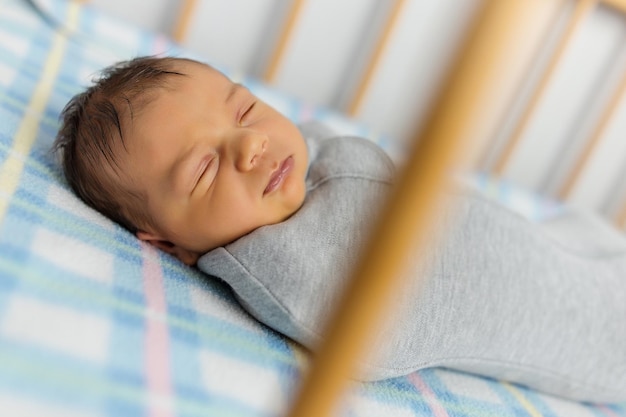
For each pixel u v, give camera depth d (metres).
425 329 0.62
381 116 1.40
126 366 0.48
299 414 0.35
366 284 0.33
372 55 1.35
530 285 0.69
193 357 0.52
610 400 0.74
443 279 0.64
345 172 0.70
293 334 0.61
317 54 1.35
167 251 0.71
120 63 0.78
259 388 0.52
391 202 0.32
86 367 0.46
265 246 0.63
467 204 0.71
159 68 0.72
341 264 0.62
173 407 0.47
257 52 1.34
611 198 1.51
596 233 0.86
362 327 0.33
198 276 0.67
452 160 0.31
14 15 1.05
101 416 0.43
